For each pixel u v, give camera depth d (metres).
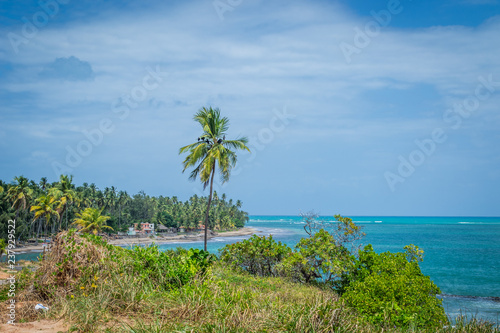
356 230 16.73
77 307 6.98
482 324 8.20
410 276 11.03
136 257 9.27
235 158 23.48
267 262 18.88
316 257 16.77
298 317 6.73
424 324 9.53
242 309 7.33
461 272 43.38
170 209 151.75
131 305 7.32
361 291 10.55
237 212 198.62
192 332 6.09
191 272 9.33
